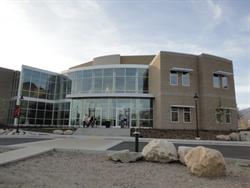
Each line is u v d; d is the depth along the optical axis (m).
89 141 18.20
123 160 9.05
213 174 7.00
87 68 37.09
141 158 9.41
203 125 30.14
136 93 33.88
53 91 40.56
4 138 20.48
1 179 6.00
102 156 10.41
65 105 38.41
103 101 34.50
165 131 26.45
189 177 6.93
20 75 37.03
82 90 36.66
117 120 33.28
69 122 36.62
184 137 24.39
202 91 30.94
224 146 17.12
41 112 38.38
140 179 6.61
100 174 7.08
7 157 8.77
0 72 39.34
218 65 32.59
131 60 42.88
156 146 9.21
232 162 9.66
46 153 10.69
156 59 32.03
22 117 35.94
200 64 31.78
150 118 32.53
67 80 39.34
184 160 8.34
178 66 31.03
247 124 56.22
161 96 29.64
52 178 6.41
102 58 43.47
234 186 6.12
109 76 35.41
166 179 6.67
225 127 31.12
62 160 9.23
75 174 6.97
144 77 34.97
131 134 26.25
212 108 30.69
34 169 7.43
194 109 30.67
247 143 19.27
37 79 38.81
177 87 30.52
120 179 6.55
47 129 30.83
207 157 7.07
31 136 22.98
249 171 8.02
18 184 5.68
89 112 34.75
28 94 37.31
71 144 15.15
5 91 39.41
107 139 20.98
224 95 32.19
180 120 29.83
